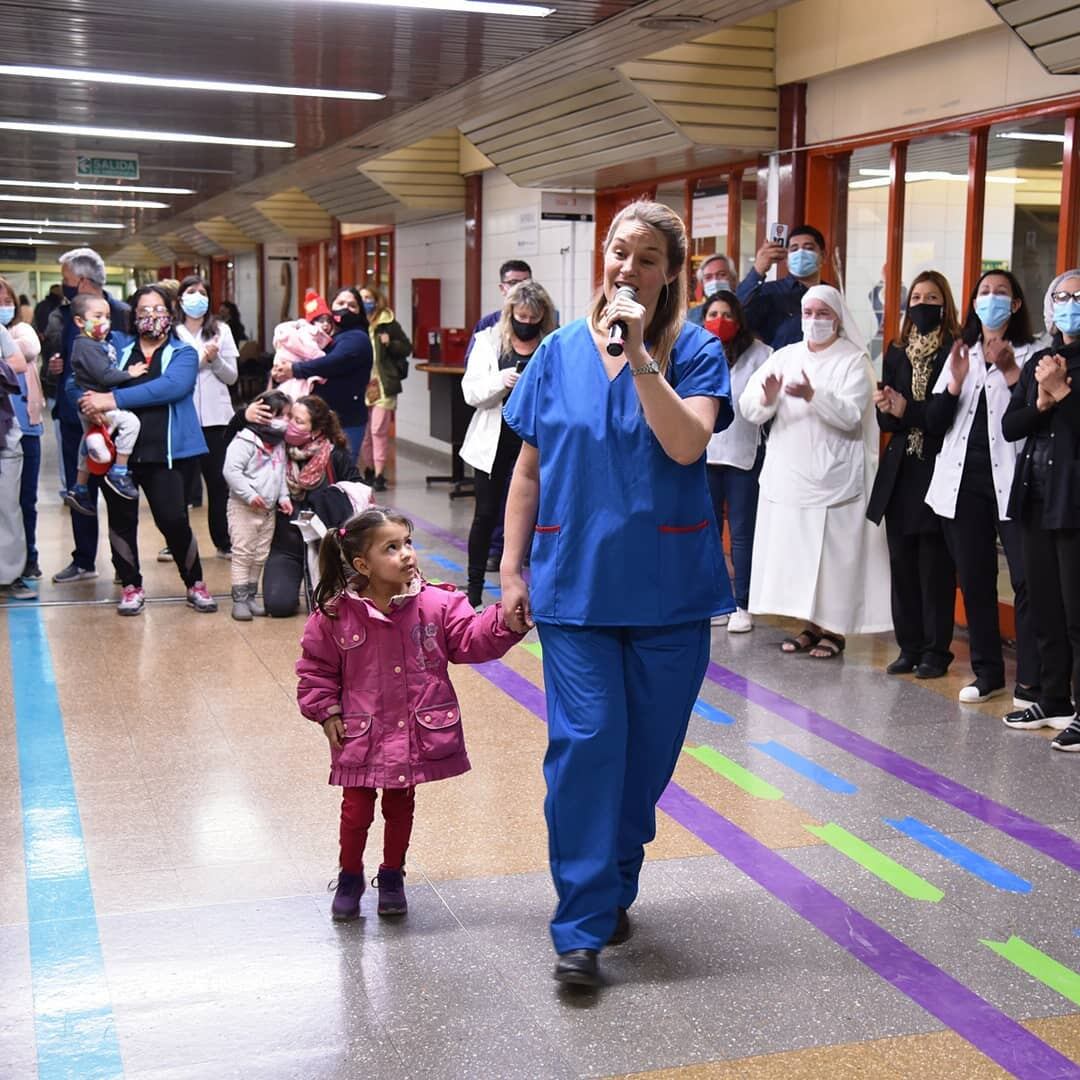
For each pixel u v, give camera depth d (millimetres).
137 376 7523
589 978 3445
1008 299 5770
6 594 8094
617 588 3486
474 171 14062
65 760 5199
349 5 6309
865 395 6613
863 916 3969
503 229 13711
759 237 9148
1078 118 6586
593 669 3506
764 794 4930
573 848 3510
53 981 3508
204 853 4336
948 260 7555
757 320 7523
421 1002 3428
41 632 7207
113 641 7031
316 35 6984
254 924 3844
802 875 4246
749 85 8719
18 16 6629
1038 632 5637
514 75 8047
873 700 6121
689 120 8609
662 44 7133
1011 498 5566
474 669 6617
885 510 6453
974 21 7000
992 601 6094
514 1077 3102
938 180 7617
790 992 3518
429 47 7242
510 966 3625
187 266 34656
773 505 6773
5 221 24703
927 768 5223
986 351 5824
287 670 6488
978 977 3617
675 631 3568
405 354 13258
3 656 6711
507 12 6391
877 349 8250
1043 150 6828
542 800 4832
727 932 3859
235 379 9508
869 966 3666
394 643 3738
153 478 7523
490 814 4695
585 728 3484
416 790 4914
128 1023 3305
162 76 8250
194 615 7637
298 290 22578
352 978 3545
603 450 3500
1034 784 5062
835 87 8336
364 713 3729
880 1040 3293
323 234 19859
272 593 7531
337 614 3738
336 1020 3338
